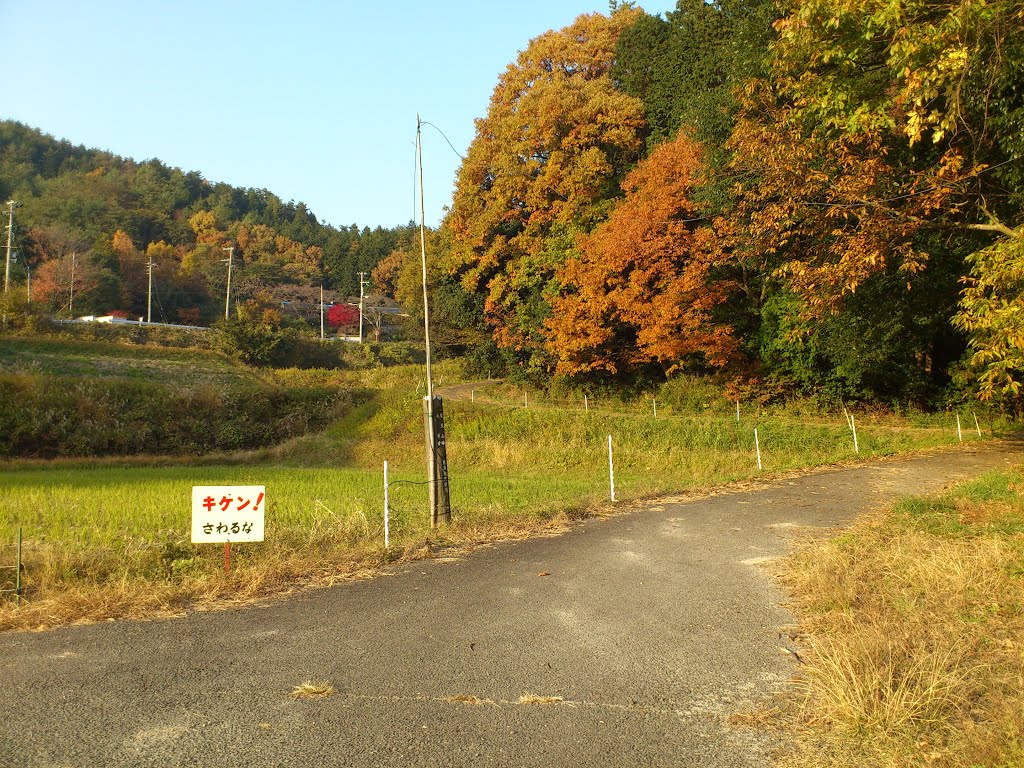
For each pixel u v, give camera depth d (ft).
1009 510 38.50
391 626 23.97
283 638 22.75
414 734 16.17
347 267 403.75
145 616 25.21
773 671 19.86
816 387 106.11
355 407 139.03
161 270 305.73
